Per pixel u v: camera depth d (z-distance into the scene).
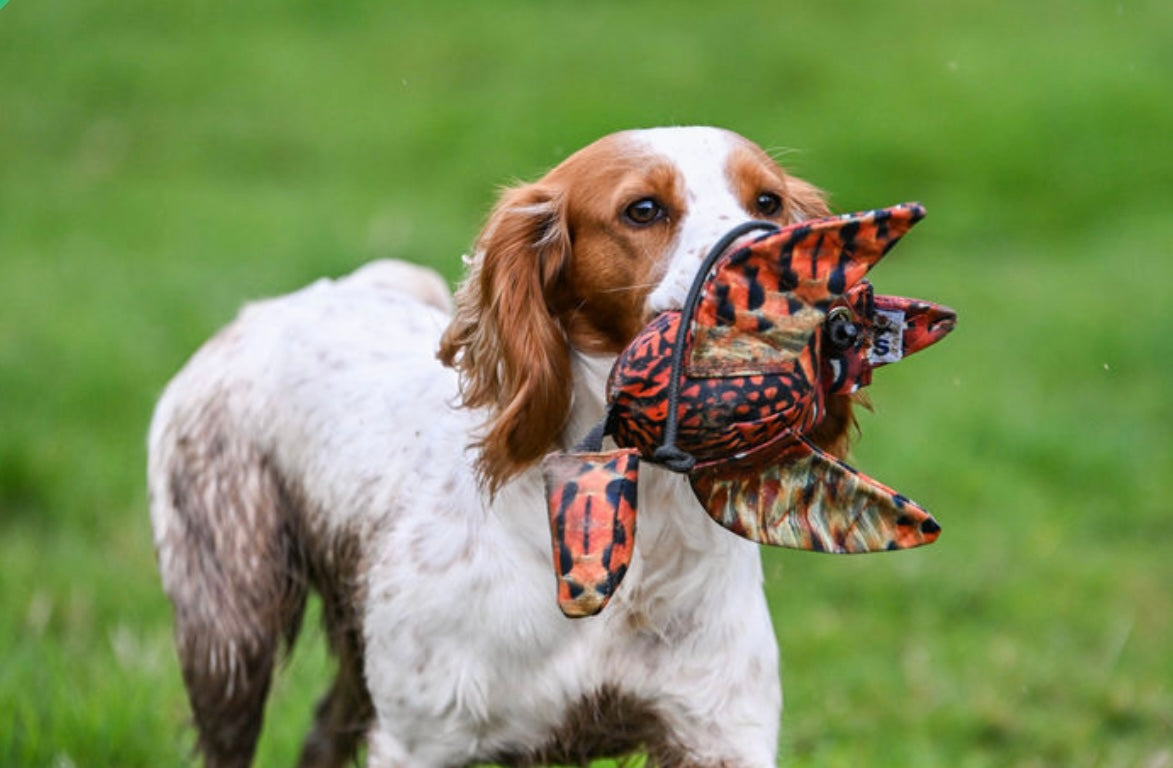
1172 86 32.78
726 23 36.38
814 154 30.08
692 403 7.73
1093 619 16.38
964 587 16.69
